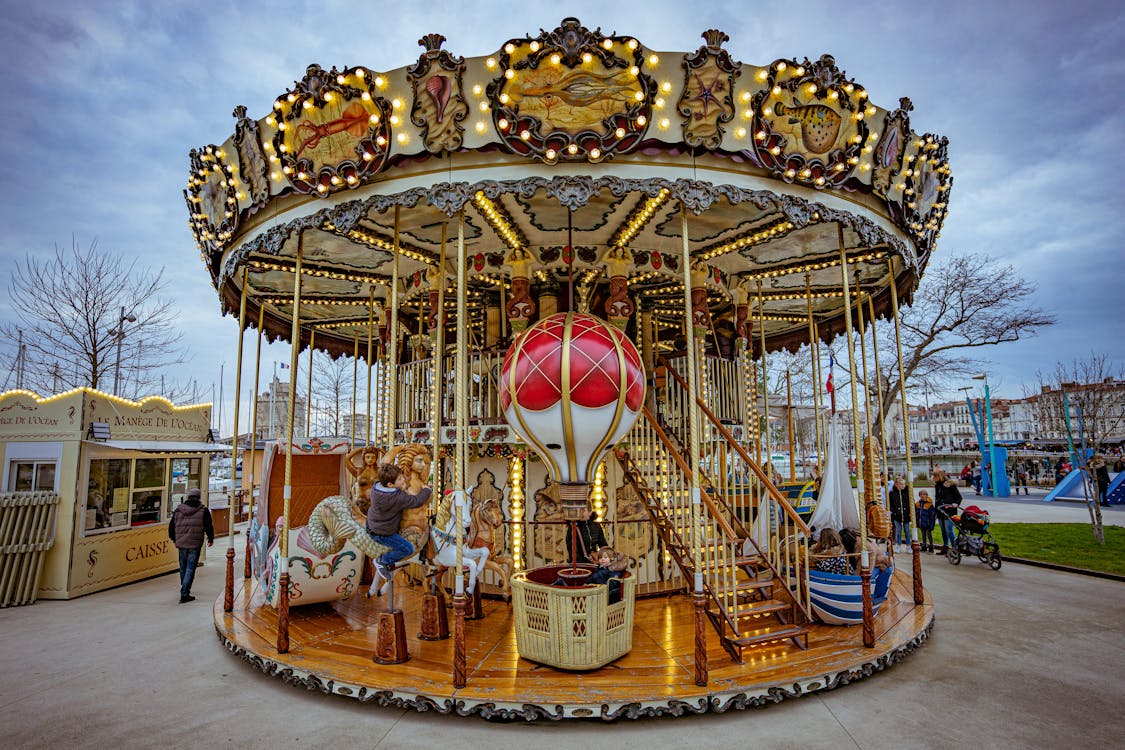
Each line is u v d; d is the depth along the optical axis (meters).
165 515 11.46
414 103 5.41
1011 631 7.08
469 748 4.29
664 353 12.25
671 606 7.40
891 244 6.91
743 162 5.64
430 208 7.18
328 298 11.38
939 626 7.29
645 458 8.20
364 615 7.21
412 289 10.07
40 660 6.32
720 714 4.84
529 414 5.95
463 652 4.93
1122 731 4.52
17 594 8.85
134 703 5.17
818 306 12.27
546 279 8.96
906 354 23.91
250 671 5.94
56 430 9.63
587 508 5.94
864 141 6.02
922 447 80.25
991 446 28.06
